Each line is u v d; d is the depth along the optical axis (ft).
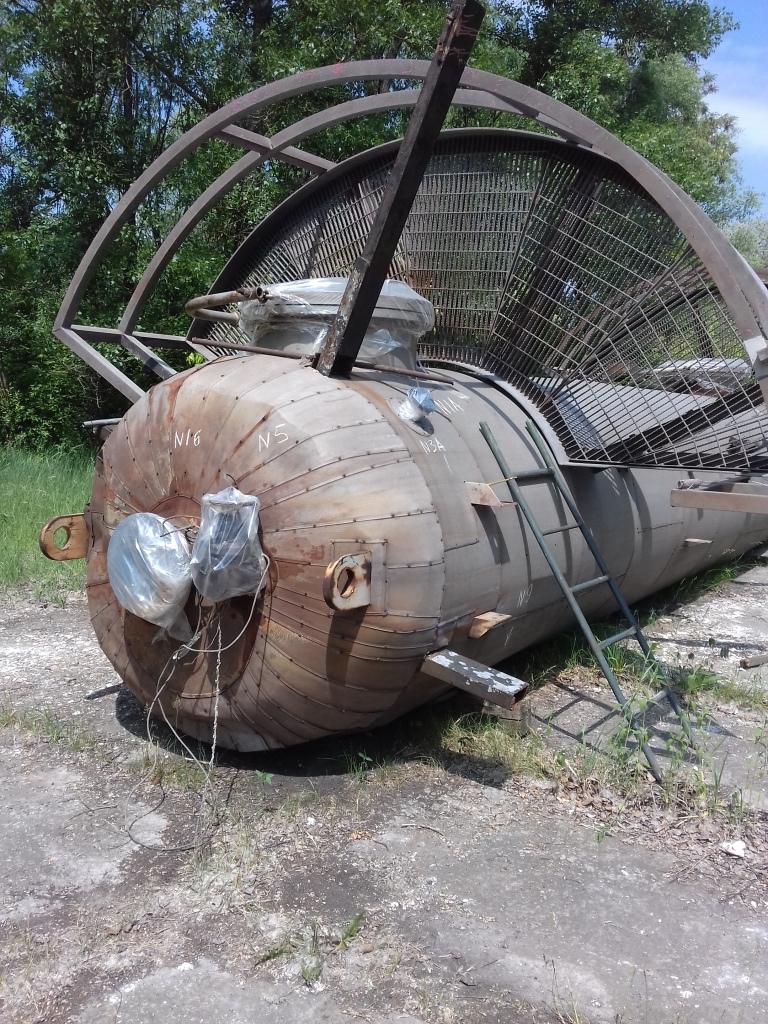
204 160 40.34
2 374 45.21
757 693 16.05
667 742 13.76
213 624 11.71
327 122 15.79
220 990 8.25
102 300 41.29
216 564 10.73
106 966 8.54
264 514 11.00
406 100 14.57
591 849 10.82
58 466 36.52
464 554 11.96
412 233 16.88
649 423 15.02
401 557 10.96
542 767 12.68
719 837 11.20
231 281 19.93
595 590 16.19
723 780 12.75
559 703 15.35
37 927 9.09
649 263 14.38
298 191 18.35
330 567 10.28
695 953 8.96
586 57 53.11
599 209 14.75
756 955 8.98
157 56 41.78
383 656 11.02
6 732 13.57
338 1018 7.95
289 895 9.67
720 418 14.67
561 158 14.99
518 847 10.78
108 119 43.06
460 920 9.32
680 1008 8.16
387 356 14.03
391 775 12.29
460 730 13.41
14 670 16.35
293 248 19.04
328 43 41.24
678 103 72.59
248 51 43.88
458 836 10.96
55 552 13.35
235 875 9.99
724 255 12.01
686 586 23.44
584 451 15.21
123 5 39.88
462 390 14.69
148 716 13.53
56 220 42.68
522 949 8.91
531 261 15.60
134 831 10.87
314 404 11.41
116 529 11.60
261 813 11.25
